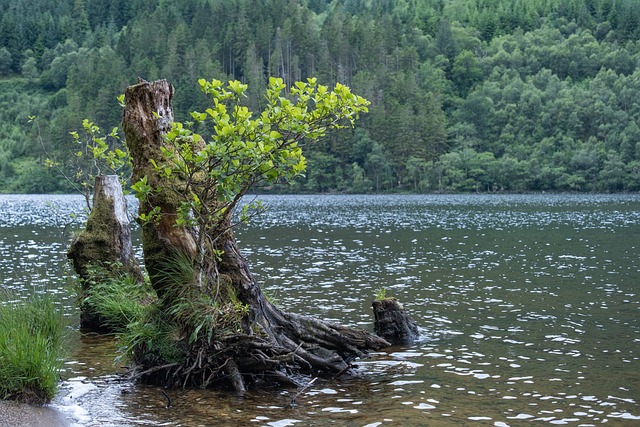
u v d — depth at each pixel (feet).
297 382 28.73
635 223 166.91
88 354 33.47
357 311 47.16
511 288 59.47
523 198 419.74
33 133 547.08
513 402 26.12
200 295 27.78
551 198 416.46
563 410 25.12
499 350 35.45
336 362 30.63
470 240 115.03
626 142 533.14
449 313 46.98
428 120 535.19
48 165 54.80
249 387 28.04
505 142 609.01
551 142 576.61
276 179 27.68
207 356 27.71
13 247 94.99
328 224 163.12
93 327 39.68
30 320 29.37
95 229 41.70
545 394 27.22
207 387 27.86
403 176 526.98
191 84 607.37
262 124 26.53
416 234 129.49
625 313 46.96
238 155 25.53
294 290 57.11
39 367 24.63
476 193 526.57
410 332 38.34
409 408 25.20
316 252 92.63
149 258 28.73
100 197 42.50
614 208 263.08
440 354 34.53
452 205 303.07
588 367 31.73
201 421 23.38
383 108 535.60
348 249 97.55
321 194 517.96
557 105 614.75
